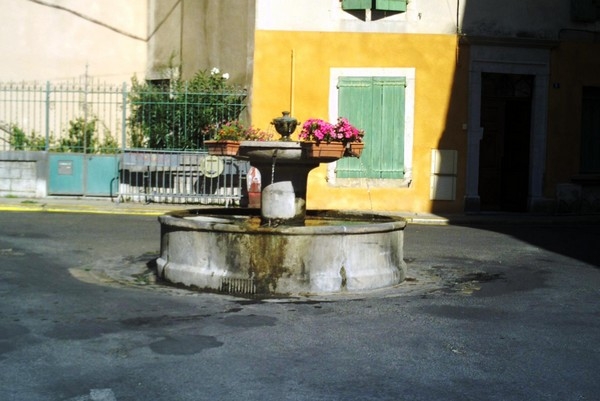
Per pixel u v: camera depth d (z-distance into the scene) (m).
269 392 5.03
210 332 6.54
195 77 18.44
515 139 18.53
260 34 17.67
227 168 17.64
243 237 8.23
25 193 17.97
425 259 11.02
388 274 8.82
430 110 17.77
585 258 11.43
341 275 8.43
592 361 5.89
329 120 17.80
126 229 13.38
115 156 17.84
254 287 8.22
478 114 17.84
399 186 17.83
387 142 17.81
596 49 18.39
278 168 9.20
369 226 8.62
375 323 6.99
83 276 9.08
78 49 20.69
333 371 5.52
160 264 9.02
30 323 6.70
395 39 17.70
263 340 6.32
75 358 5.69
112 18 20.81
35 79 20.53
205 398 4.90
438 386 5.23
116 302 7.66
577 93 18.33
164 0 20.64
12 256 10.17
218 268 8.38
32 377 5.23
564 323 7.14
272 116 17.77
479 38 17.61
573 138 18.38
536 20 18.03
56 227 13.22
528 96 18.34
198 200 17.78
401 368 5.62
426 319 7.18
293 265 8.25
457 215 17.38
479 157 18.16
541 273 10.02
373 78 17.72
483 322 7.11
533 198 18.16
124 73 20.94
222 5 19.17
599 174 18.75
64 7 20.62
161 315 7.14
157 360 5.69
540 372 5.59
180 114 17.98
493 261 10.96
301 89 17.72
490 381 5.36
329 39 17.70
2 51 20.44
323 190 17.81
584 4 18.19
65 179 17.94
